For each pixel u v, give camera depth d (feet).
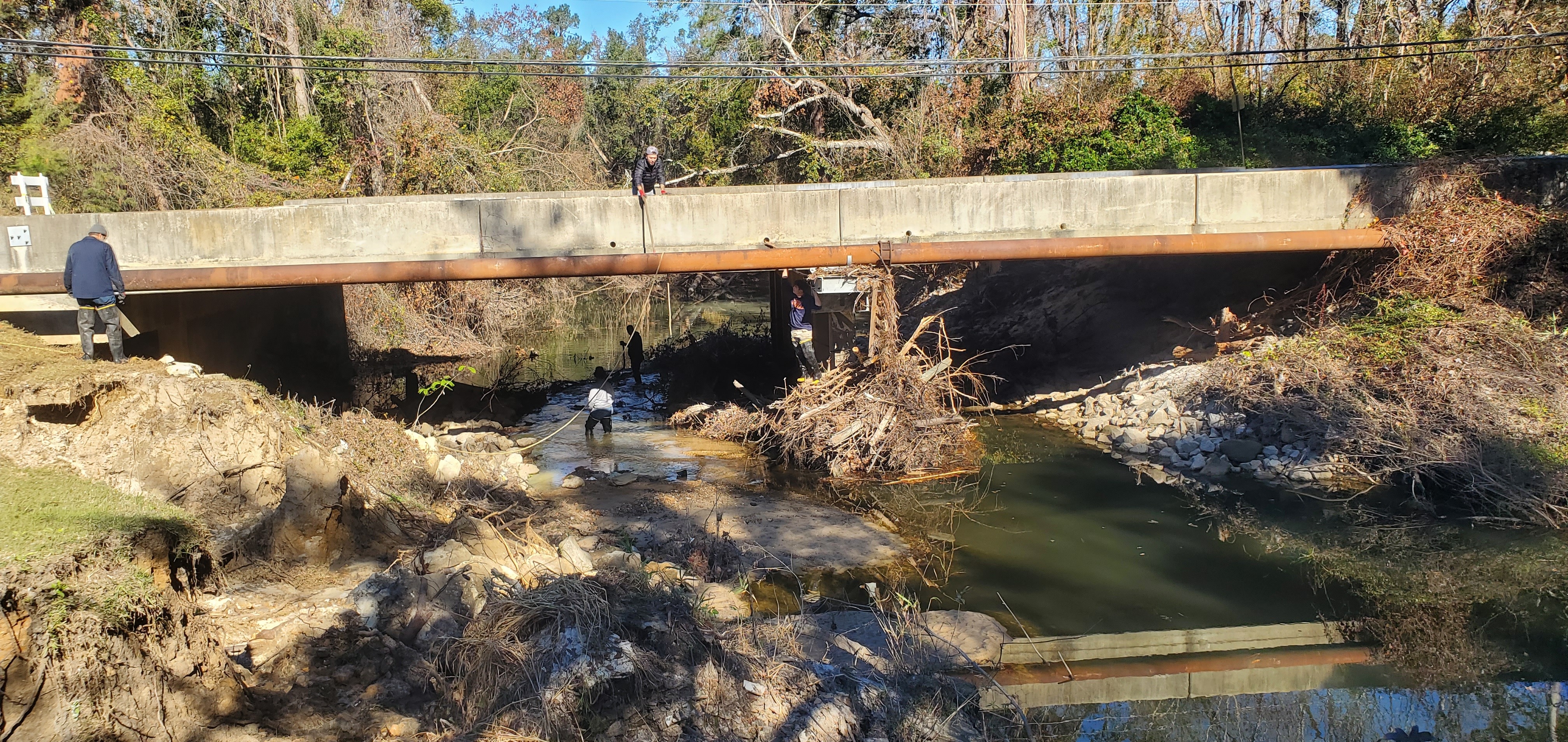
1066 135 70.03
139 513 17.93
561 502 38.65
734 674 20.54
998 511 37.81
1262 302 55.16
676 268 41.19
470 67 119.65
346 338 72.18
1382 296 46.93
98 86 70.59
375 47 91.61
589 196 44.29
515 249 42.04
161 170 69.56
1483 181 46.96
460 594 23.84
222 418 29.43
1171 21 95.14
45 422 29.01
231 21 86.17
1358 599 28.86
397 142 86.02
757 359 70.18
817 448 44.75
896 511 37.91
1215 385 47.19
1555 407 37.50
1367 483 39.47
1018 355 64.75
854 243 43.45
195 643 17.33
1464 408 37.93
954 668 24.07
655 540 33.81
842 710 19.56
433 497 35.58
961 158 81.30
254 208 40.81
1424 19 79.05
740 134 100.32
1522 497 34.83
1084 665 24.80
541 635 20.54
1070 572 31.17
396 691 19.63
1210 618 27.78
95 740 14.30
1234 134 69.87
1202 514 37.09
